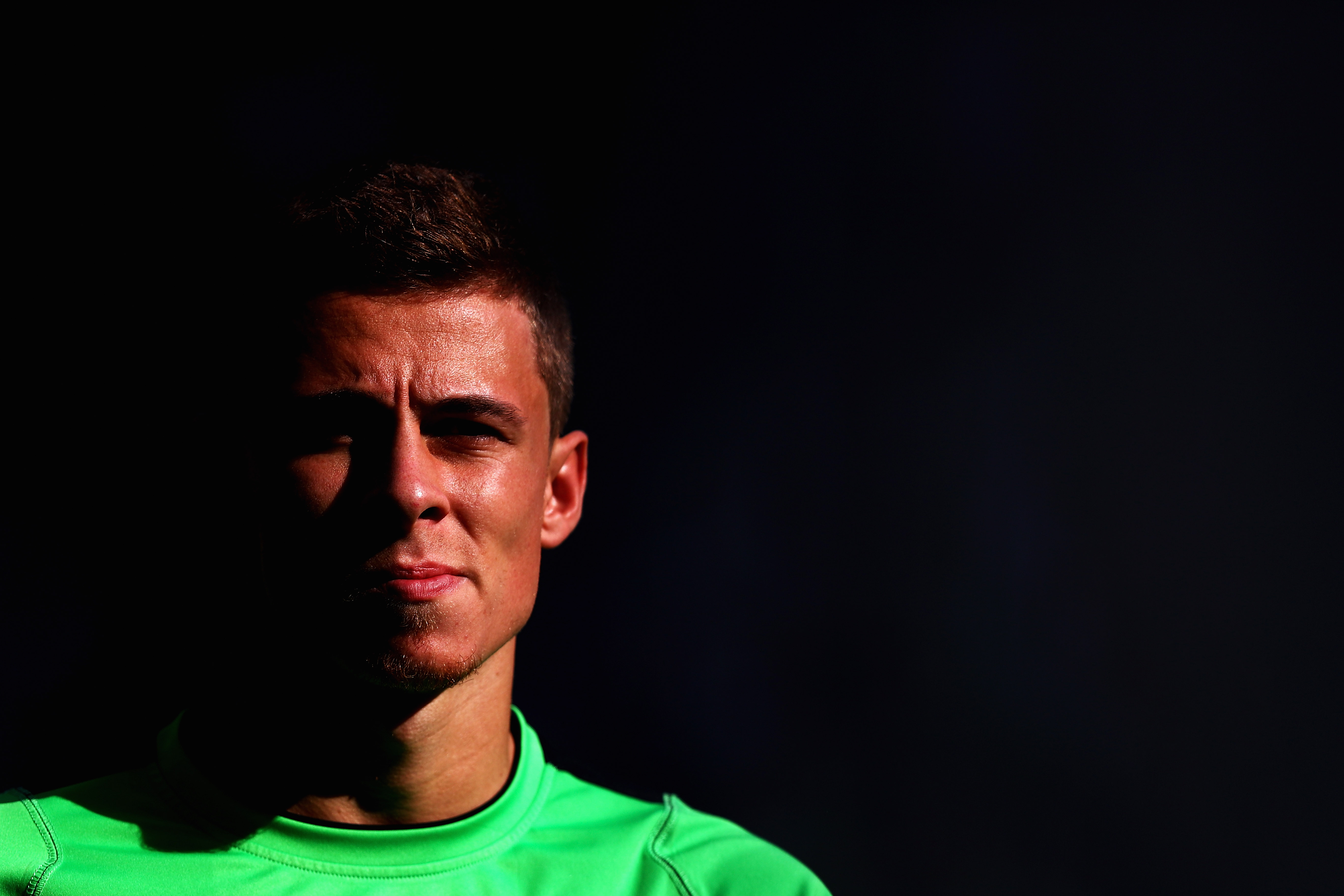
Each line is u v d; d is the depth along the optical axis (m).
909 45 15.88
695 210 15.95
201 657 12.39
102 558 13.12
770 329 15.53
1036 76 15.48
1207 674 13.58
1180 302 14.56
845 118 15.91
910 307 15.31
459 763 5.57
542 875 5.66
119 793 5.49
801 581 14.74
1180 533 14.01
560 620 14.68
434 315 5.14
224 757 5.45
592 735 14.24
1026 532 14.41
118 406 13.68
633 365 15.51
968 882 13.46
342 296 5.12
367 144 15.26
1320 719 13.17
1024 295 15.03
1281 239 14.35
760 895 5.83
